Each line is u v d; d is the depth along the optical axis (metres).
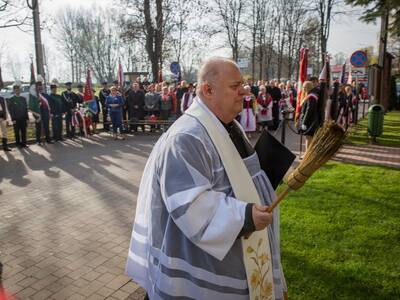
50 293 3.59
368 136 13.06
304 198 5.87
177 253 1.94
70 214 5.73
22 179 7.93
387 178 7.16
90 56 51.62
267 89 15.34
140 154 10.81
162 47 21.11
